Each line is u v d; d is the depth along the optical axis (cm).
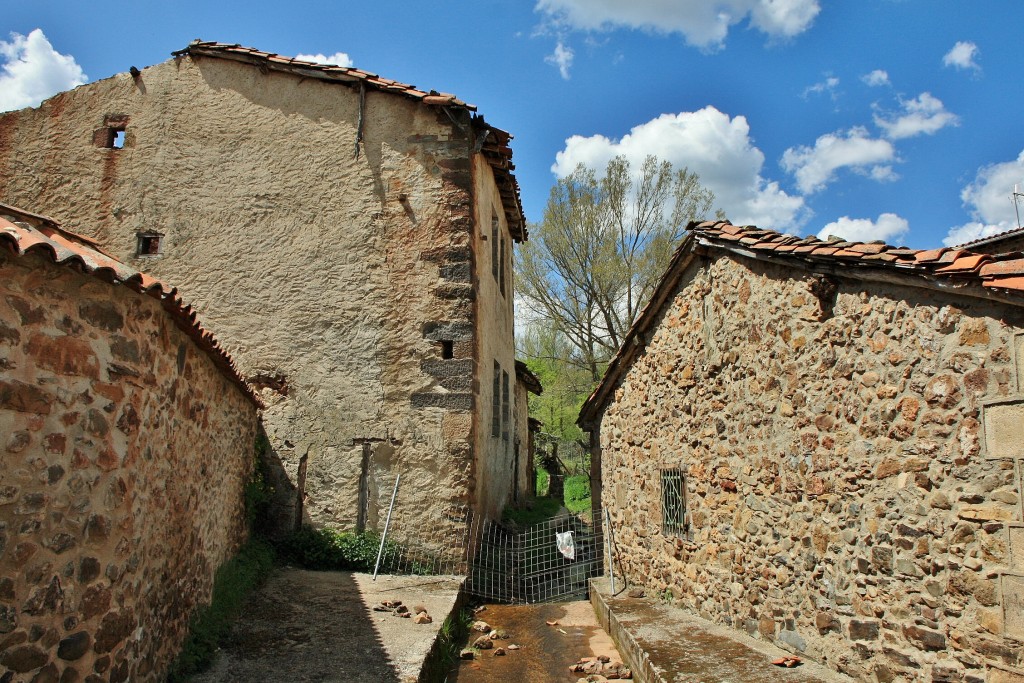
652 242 2203
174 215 958
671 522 733
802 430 504
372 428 888
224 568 692
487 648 690
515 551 1011
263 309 926
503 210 1338
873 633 428
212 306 930
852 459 450
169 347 498
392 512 866
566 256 2278
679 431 718
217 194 960
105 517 393
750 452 574
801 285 507
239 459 770
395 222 930
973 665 358
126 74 1001
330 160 953
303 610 680
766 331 553
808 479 495
